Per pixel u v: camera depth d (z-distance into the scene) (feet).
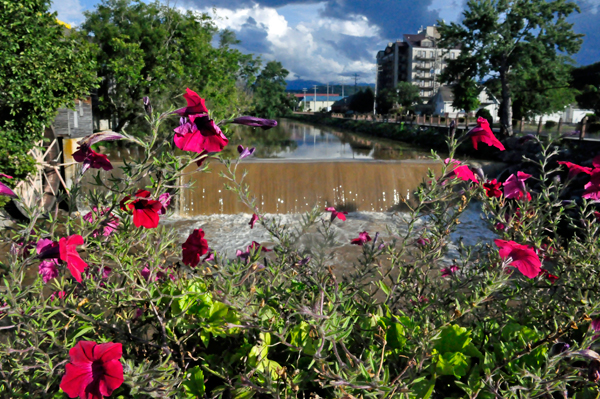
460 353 4.65
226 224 37.40
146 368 4.37
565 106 104.32
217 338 5.71
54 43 33.01
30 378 4.88
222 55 78.38
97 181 5.27
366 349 4.99
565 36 88.12
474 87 100.07
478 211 39.81
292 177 42.70
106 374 3.88
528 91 99.45
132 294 5.55
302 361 5.06
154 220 5.12
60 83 32.32
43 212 5.32
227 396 5.18
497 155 61.05
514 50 90.68
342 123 189.06
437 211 6.59
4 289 5.32
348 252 27.37
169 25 72.02
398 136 115.44
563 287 6.46
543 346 4.86
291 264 6.84
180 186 5.47
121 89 68.54
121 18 70.64
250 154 6.88
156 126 4.99
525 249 4.95
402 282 6.57
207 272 5.52
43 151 40.55
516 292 6.22
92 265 5.90
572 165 6.91
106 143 64.13
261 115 269.85
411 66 294.87
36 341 4.65
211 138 4.83
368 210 43.06
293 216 40.47
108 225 5.64
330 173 43.62
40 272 5.84
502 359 5.05
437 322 5.22
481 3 87.97
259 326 4.73
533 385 4.26
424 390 4.50
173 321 5.12
